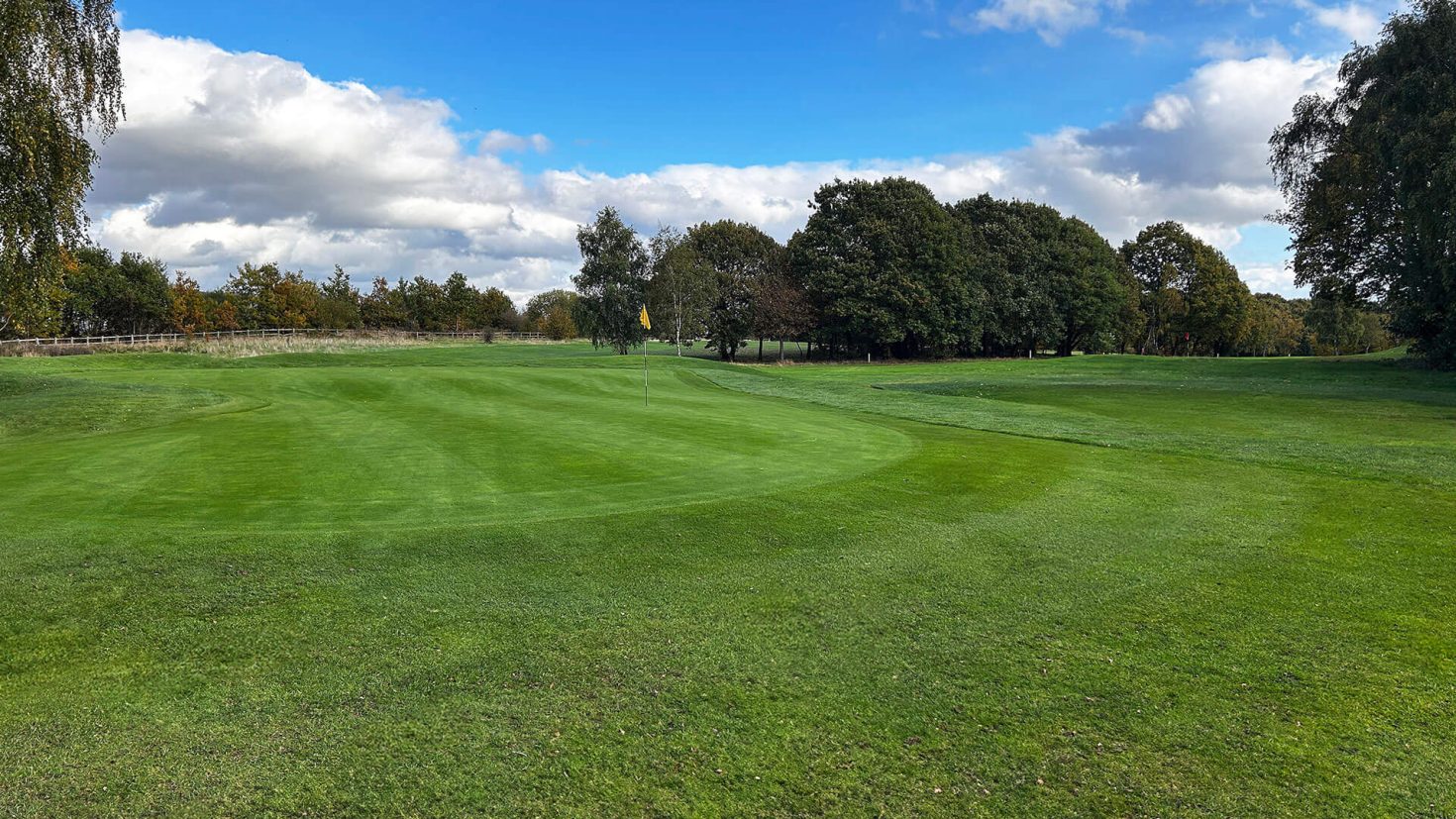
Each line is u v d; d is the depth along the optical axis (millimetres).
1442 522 9273
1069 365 51375
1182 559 7758
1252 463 13438
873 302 66125
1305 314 109188
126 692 4746
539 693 4824
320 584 6629
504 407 20266
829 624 5992
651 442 14414
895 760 4141
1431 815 3713
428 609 6145
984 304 70312
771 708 4676
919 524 8953
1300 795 3873
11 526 8180
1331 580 7121
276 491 10070
